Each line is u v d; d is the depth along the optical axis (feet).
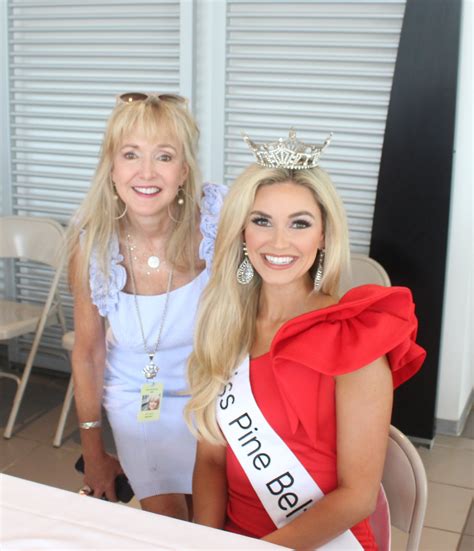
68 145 11.58
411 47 9.46
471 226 9.83
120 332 6.13
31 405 11.34
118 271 6.01
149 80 10.80
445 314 10.20
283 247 4.61
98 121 11.35
